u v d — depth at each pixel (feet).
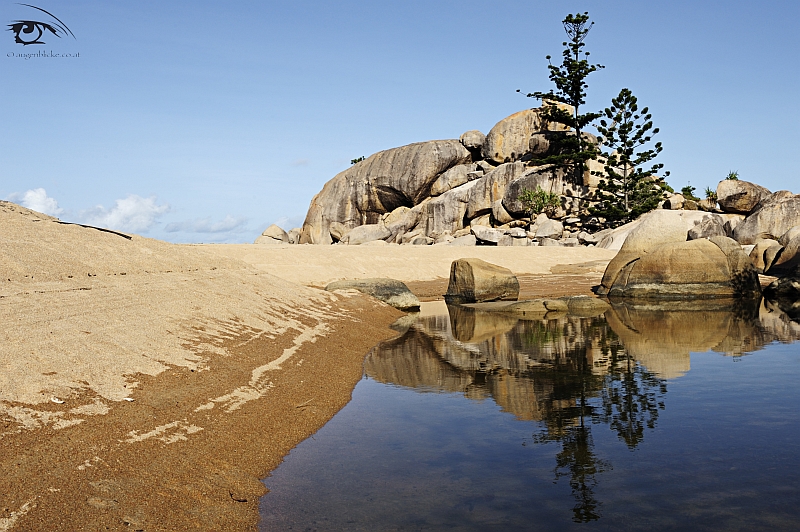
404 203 288.51
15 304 34.24
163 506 19.67
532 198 238.27
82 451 21.39
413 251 138.41
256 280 63.67
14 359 26.68
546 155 258.98
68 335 31.53
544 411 32.60
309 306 62.23
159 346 34.71
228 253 106.32
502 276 89.40
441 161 279.08
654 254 91.25
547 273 132.57
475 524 19.75
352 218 295.48
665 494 21.80
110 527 17.92
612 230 208.23
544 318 72.08
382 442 27.89
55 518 17.67
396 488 22.67
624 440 27.73
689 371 41.86
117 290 43.01
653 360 45.88
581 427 29.76
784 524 19.38
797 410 32.01
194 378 31.71
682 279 89.20
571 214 242.37
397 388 38.01
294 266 103.71
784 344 51.83
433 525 19.70
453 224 263.29
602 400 34.60
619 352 49.34
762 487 22.25
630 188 228.63
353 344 52.03
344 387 37.78
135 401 26.78
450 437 28.55
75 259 46.83
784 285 90.94
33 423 22.27
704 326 63.67
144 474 21.21
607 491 22.17
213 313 45.88
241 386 32.68
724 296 88.43
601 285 99.86
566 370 42.78
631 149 228.02
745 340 54.34
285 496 21.94
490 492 22.25
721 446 26.68
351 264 112.57
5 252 42.19
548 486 22.71
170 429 25.17
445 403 34.47
